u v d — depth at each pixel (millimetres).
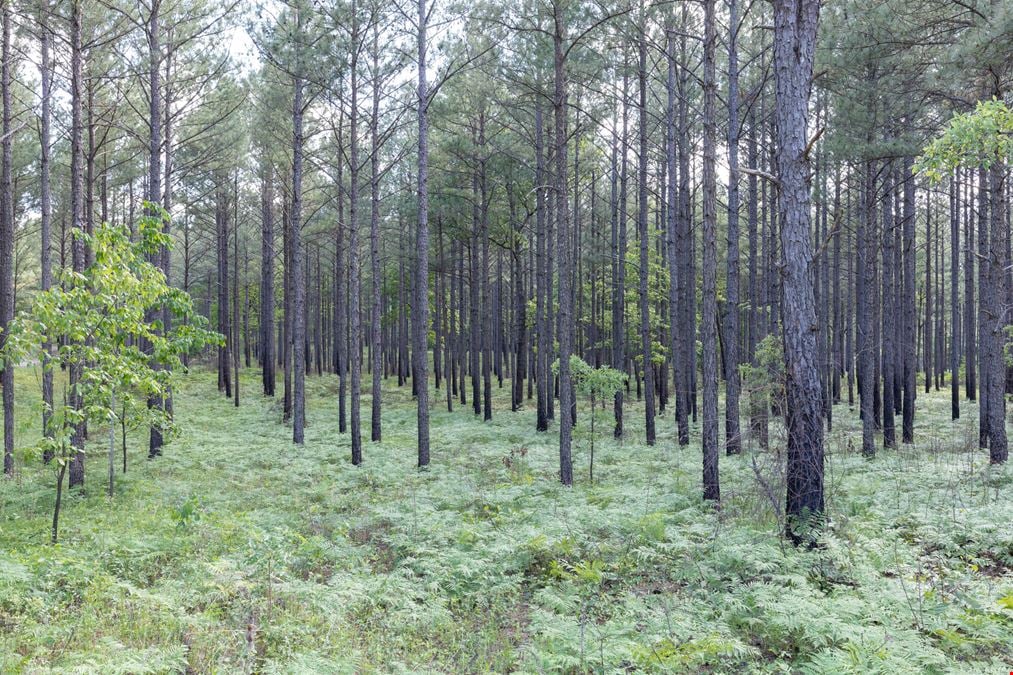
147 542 9500
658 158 26969
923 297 46031
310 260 48031
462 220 28688
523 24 17875
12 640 5926
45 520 11352
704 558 8062
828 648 5148
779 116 8781
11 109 20406
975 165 9242
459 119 26188
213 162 25844
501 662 6051
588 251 29203
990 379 14539
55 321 8891
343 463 17875
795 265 8648
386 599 7219
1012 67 12977
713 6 12062
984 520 8891
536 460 17609
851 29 14383
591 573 7398
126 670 5176
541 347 24531
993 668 4969
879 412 25031
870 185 17625
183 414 26906
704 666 5633
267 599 7203
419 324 17312
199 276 48344
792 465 8570
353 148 20688
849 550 7684
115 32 18562
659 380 30625
